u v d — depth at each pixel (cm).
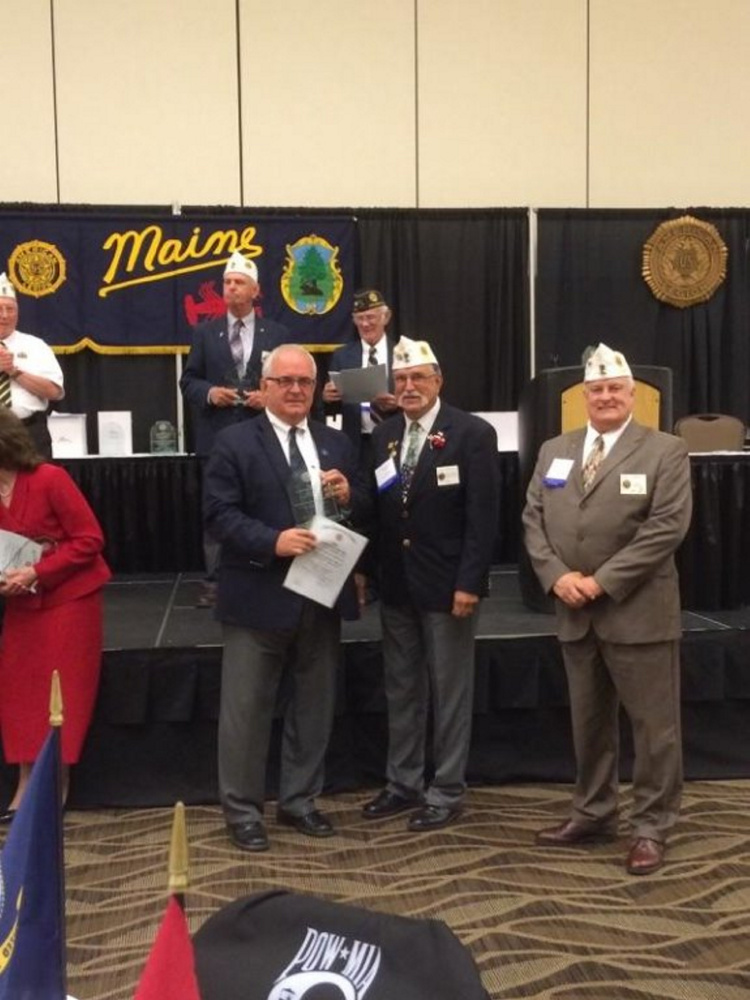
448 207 684
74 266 619
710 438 585
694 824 345
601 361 307
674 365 695
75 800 368
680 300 688
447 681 336
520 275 678
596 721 321
